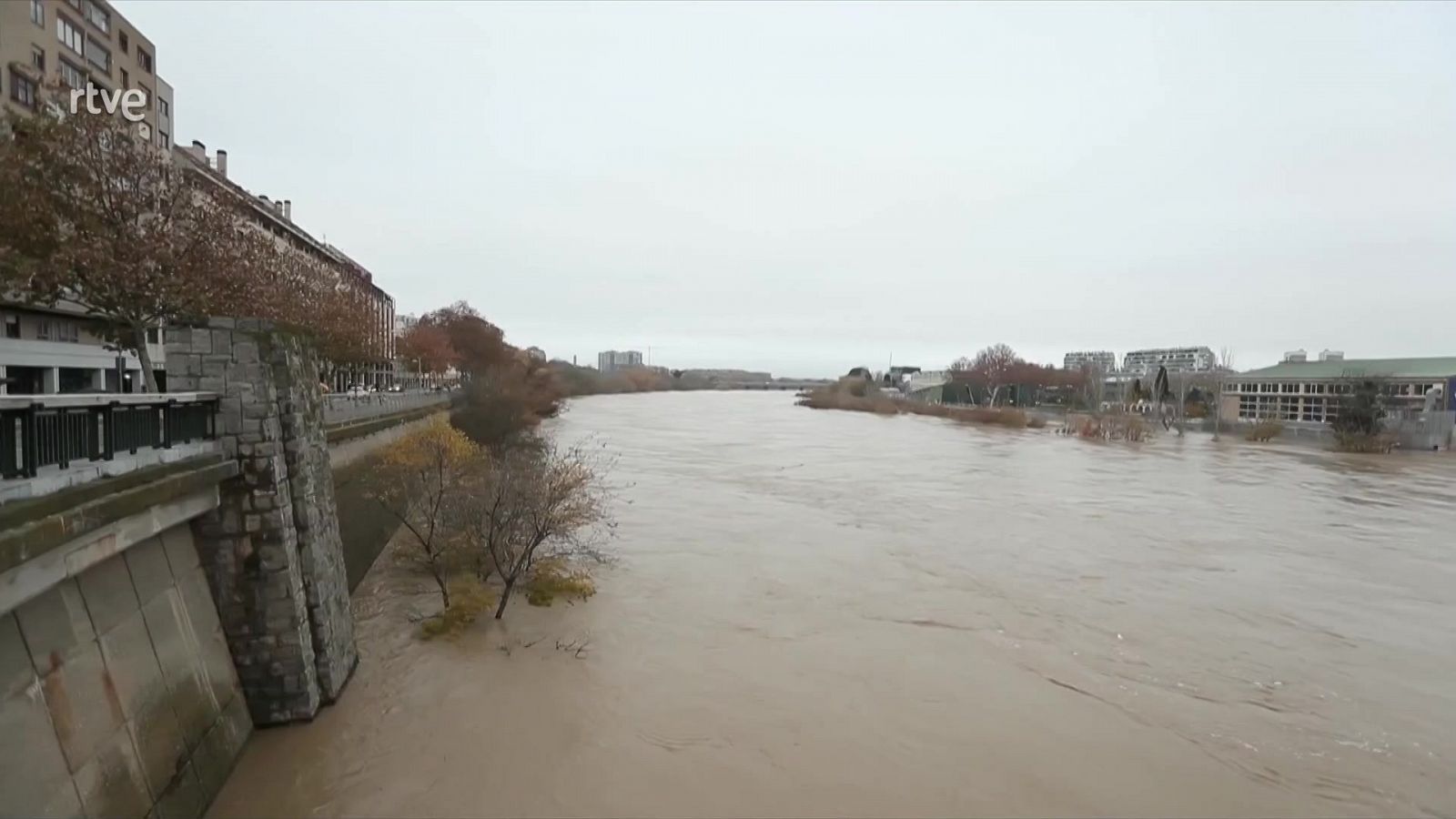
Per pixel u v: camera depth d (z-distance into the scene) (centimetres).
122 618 871
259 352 1123
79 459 789
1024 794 1126
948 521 3002
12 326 2883
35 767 682
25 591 675
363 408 2841
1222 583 2202
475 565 1948
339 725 1205
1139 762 1222
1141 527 2952
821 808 1074
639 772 1148
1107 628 1816
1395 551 2627
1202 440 6569
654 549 2412
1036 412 9544
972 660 1606
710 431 7025
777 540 2595
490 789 1087
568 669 1484
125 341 1748
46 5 3425
